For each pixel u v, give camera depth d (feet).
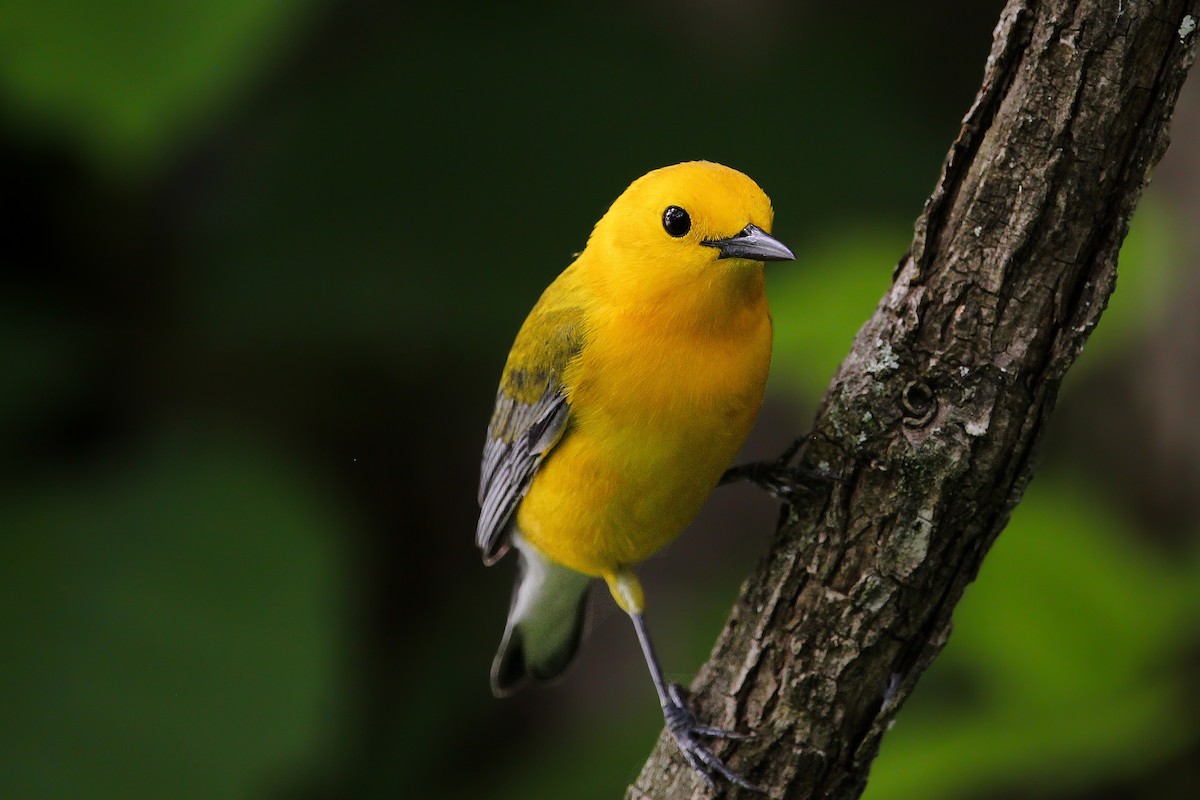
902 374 23.11
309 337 41.19
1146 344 40.78
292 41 40.73
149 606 33.88
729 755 25.35
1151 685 30.91
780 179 44.70
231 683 33.35
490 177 43.19
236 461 36.47
